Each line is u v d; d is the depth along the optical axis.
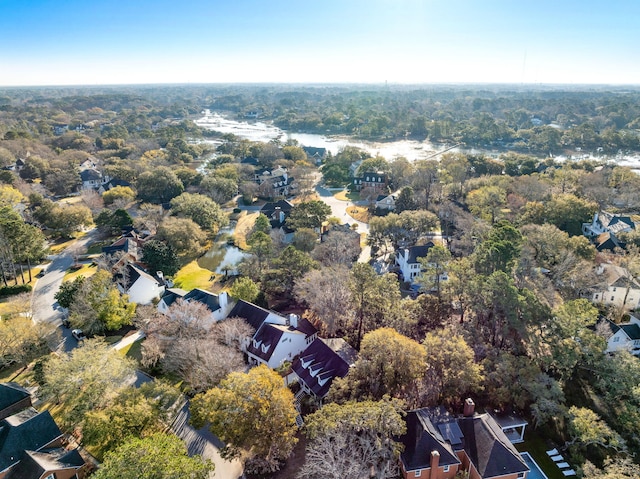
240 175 175.50
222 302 76.50
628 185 133.38
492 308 64.62
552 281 84.38
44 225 120.56
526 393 56.19
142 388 52.50
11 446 44.12
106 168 170.62
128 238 104.38
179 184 152.12
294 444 48.94
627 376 57.97
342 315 72.00
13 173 150.62
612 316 78.06
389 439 43.75
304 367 62.91
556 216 109.38
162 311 77.44
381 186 168.50
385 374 52.34
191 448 50.78
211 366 55.88
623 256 90.94
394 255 108.12
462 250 99.75
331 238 101.06
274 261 89.75
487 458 45.22
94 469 47.06
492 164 167.12
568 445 53.16
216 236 128.50
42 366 59.78
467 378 53.12
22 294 84.81
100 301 74.56
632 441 54.47
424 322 72.19
